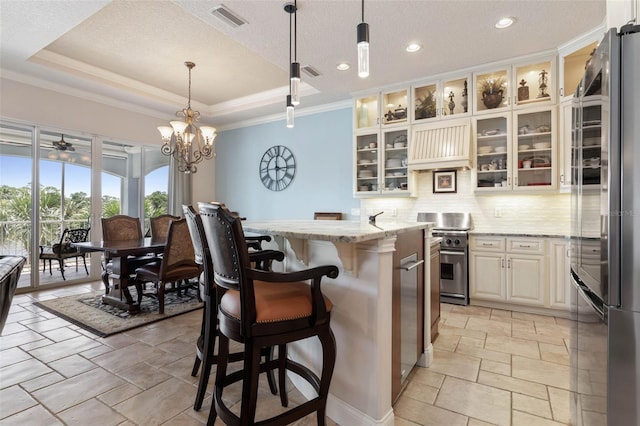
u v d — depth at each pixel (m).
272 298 1.45
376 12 2.65
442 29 2.94
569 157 3.35
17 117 4.16
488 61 3.66
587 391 1.32
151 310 3.58
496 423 1.75
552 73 3.46
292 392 2.05
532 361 2.44
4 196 4.25
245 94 5.30
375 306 1.61
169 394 2.01
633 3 1.30
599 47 1.16
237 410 1.86
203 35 3.47
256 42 3.12
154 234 4.58
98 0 2.60
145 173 5.73
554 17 2.77
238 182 6.42
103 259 3.98
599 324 1.15
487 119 3.86
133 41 3.59
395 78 4.12
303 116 5.54
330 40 3.09
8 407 1.87
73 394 2.00
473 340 2.82
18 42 3.29
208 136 4.33
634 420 1.03
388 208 4.76
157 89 5.04
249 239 2.25
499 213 4.05
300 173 5.59
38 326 3.09
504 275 3.62
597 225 1.16
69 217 4.79
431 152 4.05
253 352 1.33
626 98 1.01
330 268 1.44
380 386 1.62
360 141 4.80
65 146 4.74
